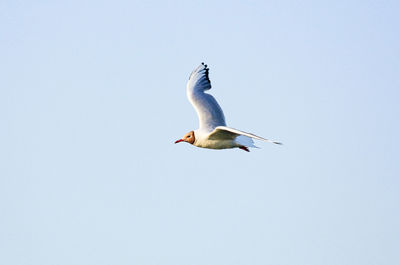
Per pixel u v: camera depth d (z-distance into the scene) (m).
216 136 15.47
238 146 15.98
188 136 16.02
